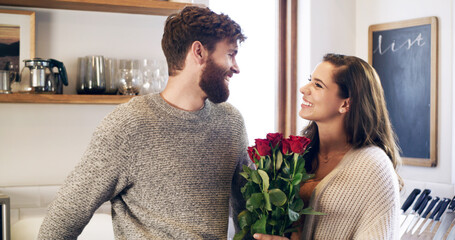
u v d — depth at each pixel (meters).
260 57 3.18
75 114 2.63
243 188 1.44
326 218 1.47
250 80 3.15
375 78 1.59
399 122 3.03
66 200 1.38
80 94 2.50
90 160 1.37
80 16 2.60
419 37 2.92
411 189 2.94
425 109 2.90
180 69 1.43
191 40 1.40
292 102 3.18
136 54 2.70
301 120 3.12
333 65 1.57
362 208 1.44
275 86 3.24
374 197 1.43
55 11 2.56
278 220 1.38
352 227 1.46
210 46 1.40
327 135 1.60
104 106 2.68
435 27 2.84
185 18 1.42
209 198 1.45
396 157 1.64
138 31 2.70
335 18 3.19
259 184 1.37
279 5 3.22
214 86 1.41
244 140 1.58
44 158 2.58
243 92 3.13
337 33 3.20
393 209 1.44
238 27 1.45
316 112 1.57
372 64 3.17
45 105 2.58
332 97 1.55
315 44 3.11
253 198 1.34
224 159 1.49
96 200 1.38
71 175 1.40
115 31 2.66
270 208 1.33
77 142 2.63
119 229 1.47
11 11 2.46
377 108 1.57
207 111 1.48
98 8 2.55
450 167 2.81
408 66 2.98
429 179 2.90
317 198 1.49
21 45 2.47
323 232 1.48
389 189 1.44
